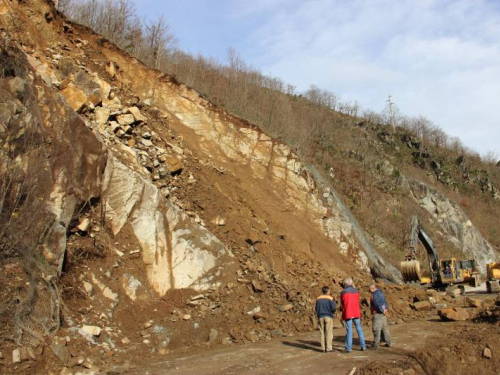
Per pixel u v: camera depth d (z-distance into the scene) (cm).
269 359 786
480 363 809
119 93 1472
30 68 1062
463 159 5794
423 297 1397
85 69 1384
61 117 988
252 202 1572
